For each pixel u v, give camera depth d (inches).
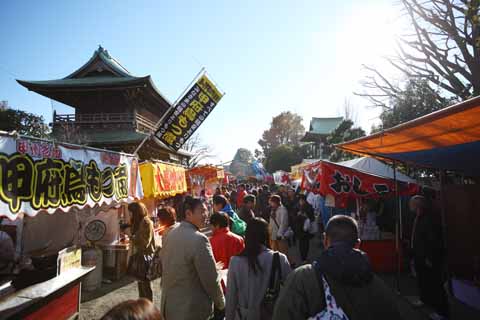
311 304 67.6
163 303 111.2
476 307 206.8
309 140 1600.6
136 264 179.3
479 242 225.5
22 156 134.8
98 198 192.1
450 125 144.6
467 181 314.0
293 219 339.6
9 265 158.4
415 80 421.4
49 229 231.1
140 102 890.7
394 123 437.7
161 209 190.1
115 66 920.3
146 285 180.2
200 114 426.9
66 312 158.2
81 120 847.7
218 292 109.8
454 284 231.6
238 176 2050.9
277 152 1549.0
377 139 187.5
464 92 351.9
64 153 164.1
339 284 67.6
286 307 69.2
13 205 128.2
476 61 324.8
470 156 209.9
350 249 72.4
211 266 107.6
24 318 124.0
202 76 427.2
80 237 244.1
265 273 101.3
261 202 450.3
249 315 98.4
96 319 184.2
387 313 67.1
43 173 146.6
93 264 235.1
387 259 274.2
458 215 239.6
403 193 272.2
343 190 272.1
